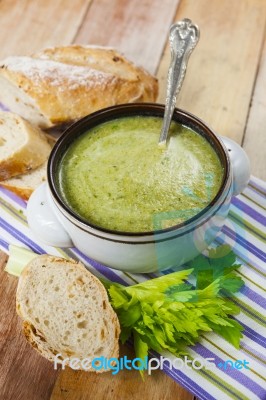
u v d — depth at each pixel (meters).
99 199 0.59
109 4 0.86
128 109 0.63
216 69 0.79
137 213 0.58
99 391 0.57
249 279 0.62
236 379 0.57
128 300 0.60
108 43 0.82
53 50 0.74
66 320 0.59
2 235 0.65
